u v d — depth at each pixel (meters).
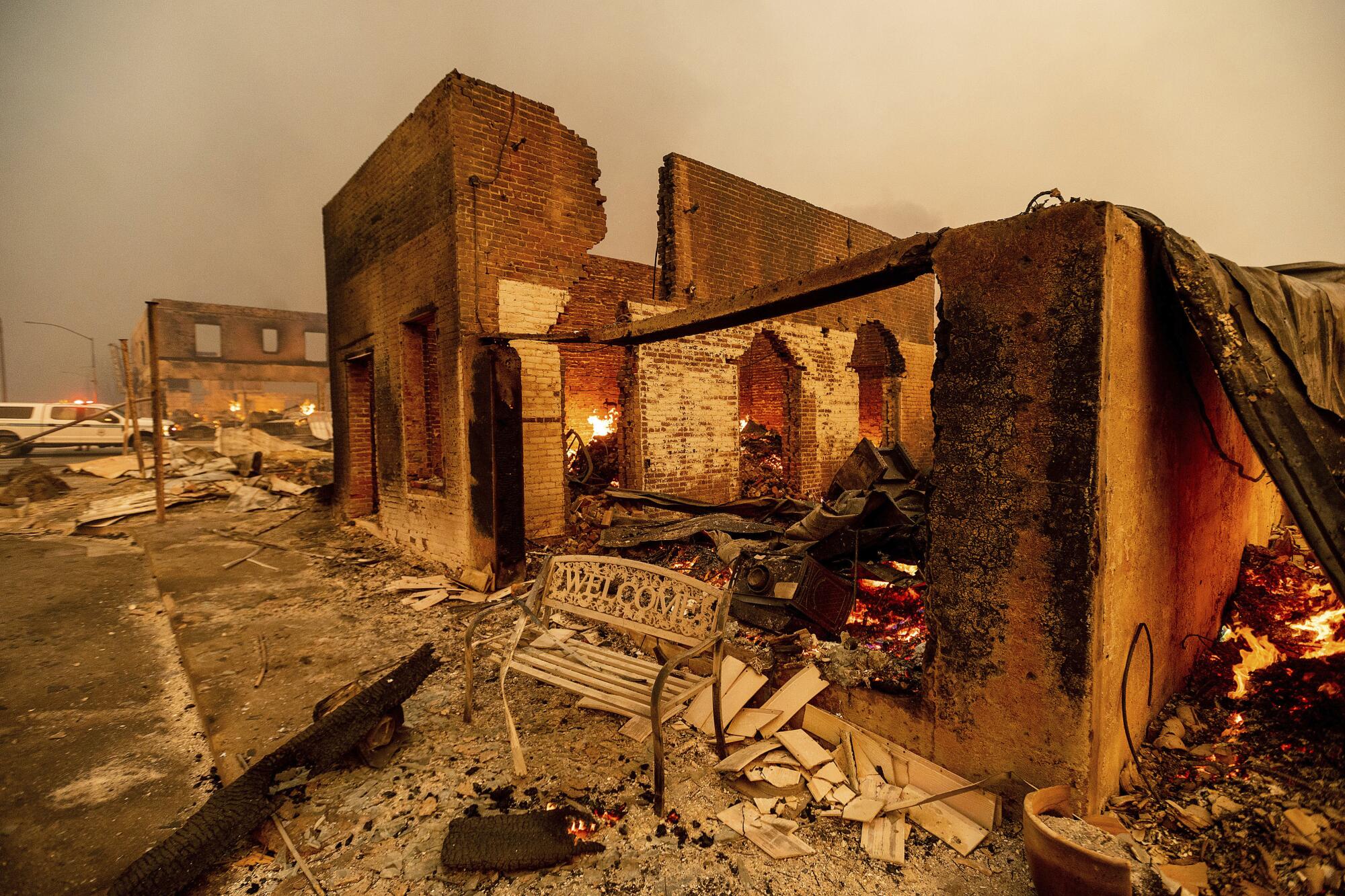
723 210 8.62
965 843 2.21
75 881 2.23
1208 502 3.29
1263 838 2.01
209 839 2.17
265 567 6.55
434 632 4.61
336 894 2.08
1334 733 2.45
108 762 3.07
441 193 6.01
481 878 2.15
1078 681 2.12
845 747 2.78
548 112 6.46
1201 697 3.00
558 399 6.69
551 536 6.62
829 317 10.17
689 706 3.27
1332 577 1.95
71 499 10.72
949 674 2.52
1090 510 2.06
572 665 3.29
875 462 5.45
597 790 2.63
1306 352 2.20
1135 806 2.29
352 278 8.44
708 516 6.34
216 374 37.81
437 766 2.83
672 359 8.03
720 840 2.32
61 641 4.69
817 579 3.89
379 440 7.95
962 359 2.42
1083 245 2.04
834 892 2.05
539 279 6.45
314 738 2.58
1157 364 2.49
